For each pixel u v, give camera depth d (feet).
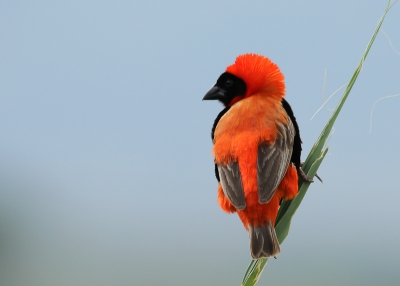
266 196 29.86
